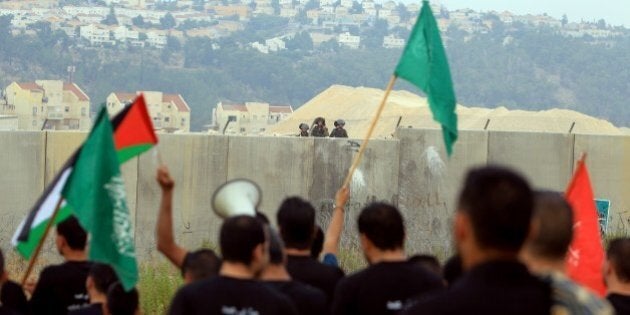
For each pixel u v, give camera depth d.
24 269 21.02
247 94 166.88
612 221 26.25
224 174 25.23
